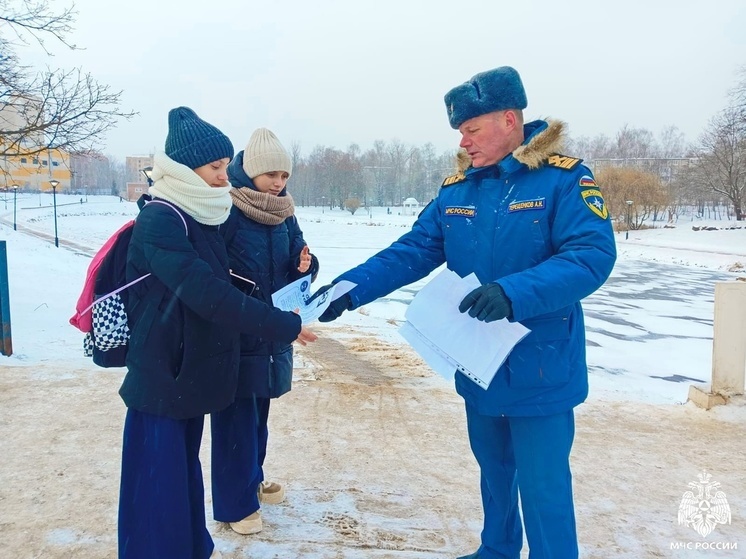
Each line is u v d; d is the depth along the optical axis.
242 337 2.76
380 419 4.43
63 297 9.93
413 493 3.29
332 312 2.48
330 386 5.16
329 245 29.33
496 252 2.20
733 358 4.79
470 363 2.10
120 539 2.23
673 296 15.55
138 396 2.19
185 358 2.20
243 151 2.96
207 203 2.22
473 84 2.21
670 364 7.75
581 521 3.07
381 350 6.84
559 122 2.15
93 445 3.72
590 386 5.80
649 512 3.18
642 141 102.88
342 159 103.19
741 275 21.70
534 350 2.12
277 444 3.90
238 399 2.79
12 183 15.30
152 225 2.12
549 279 1.91
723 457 3.92
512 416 2.19
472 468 3.65
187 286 2.07
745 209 56.38
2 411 4.24
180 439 2.25
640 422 4.56
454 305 2.19
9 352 5.65
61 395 4.60
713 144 55.75
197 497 2.44
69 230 36.25
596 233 2.00
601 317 11.79
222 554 2.64
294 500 3.17
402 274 2.55
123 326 2.24
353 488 3.33
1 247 5.58
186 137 2.26
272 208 2.84
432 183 119.25
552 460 2.17
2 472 3.33
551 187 2.09
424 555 2.68
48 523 2.83
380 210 96.62
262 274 2.86
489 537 2.52
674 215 62.88
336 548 2.72
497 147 2.21
